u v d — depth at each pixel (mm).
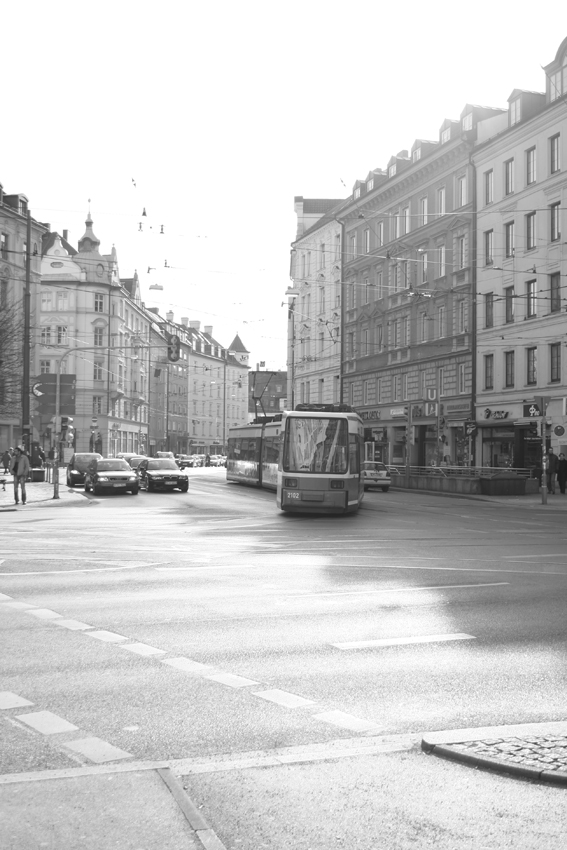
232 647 7820
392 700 6195
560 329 39000
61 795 4395
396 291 54281
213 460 107875
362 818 4148
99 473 36594
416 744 5215
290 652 7645
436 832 3998
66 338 82375
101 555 14797
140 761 4918
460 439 47125
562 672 7000
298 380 72375
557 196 39219
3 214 59062
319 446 24484
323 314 67062
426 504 31219
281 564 13586
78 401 82250
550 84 40156
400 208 54344
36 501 30781
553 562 14039
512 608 9812
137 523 22016
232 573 12531
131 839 3904
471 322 45875
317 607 9812
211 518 23828
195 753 5070
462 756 4891
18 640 8047
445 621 9055
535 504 31266
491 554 15195
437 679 6770
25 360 39094
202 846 3836
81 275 82938
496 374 43812
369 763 4883
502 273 43375
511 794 4430
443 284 48844
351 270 61031
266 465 39156
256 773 4730
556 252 39250
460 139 46500
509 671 7027
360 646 7895
